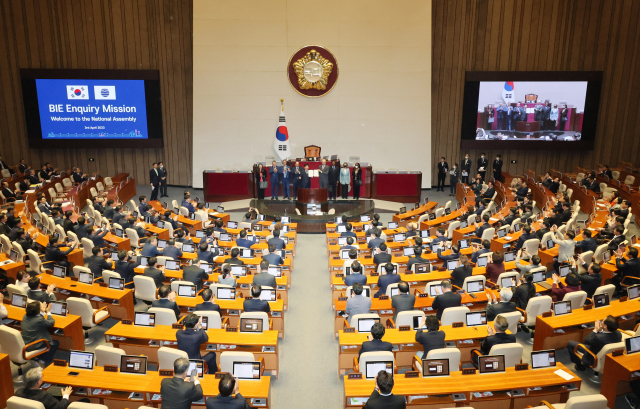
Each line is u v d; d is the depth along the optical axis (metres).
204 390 6.16
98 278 10.34
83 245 12.20
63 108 22.97
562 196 16.06
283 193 21.50
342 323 9.47
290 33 22.61
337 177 21.16
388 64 22.94
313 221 17.84
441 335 7.12
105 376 6.40
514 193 18.44
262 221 16.52
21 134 23.67
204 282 10.22
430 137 23.61
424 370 6.45
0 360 6.59
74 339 8.27
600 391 7.27
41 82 22.66
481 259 10.93
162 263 11.01
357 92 23.14
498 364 6.52
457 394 6.27
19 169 22.39
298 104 23.19
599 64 23.08
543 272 9.88
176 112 23.69
